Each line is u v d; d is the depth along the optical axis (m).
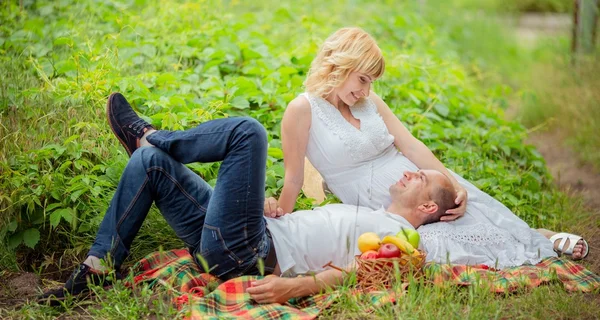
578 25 7.32
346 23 7.38
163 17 5.75
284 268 3.25
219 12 6.32
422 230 3.46
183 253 3.60
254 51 5.40
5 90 4.36
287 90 4.89
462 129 5.14
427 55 6.44
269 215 3.42
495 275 3.30
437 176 3.49
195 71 5.16
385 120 3.80
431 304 3.04
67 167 3.86
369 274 3.16
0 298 3.29
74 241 3.71
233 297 3.14
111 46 5.19
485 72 8.34
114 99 3.48
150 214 3.78
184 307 3.03
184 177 3.31
